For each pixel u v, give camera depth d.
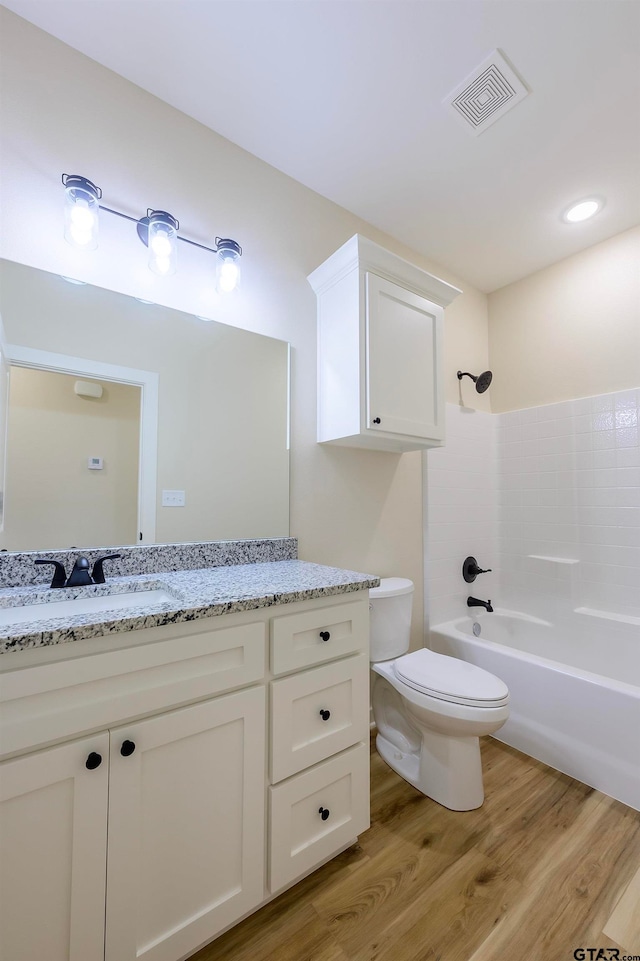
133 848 0.79
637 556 2.03
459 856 1.20
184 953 0.85
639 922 1.01
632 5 1.15
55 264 1.22
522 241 2.22
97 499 1.27
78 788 0.73
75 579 1.13
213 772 0.90
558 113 1.47
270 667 1.00
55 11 1.17
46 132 1.22
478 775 1.42
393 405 1.64
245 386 1.59
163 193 1.43
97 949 0.75
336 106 1.45
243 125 1.53
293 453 1.71
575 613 2.20
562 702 1.60
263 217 1.68
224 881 0.91
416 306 1.75
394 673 1.58
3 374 1.12
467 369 2.60
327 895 1.08
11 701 0.68
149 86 1.39
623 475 2.10
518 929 0.99
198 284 1.50
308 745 1.06
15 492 1.14
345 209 1.96
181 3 1.14
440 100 1.43
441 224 2.08
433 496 2.26
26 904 0.69
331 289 1.72
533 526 2.46
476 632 2.32
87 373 1.27
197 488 1.47
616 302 2.17
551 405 2.40
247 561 1.53
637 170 1.74
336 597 1.15
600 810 1.39
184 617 0.84
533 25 1.20
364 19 1.18
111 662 0.77
